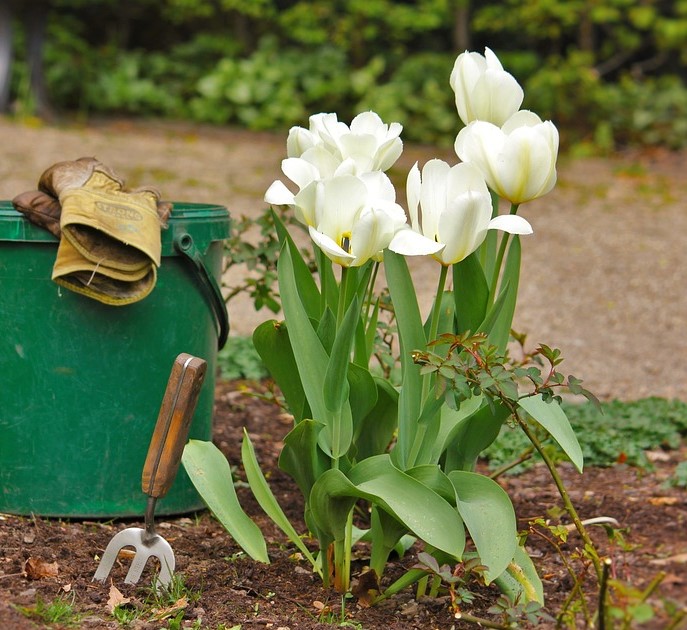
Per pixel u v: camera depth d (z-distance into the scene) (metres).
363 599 3.61
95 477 4.33
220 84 19.14
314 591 3.72
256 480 3.63
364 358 3.56
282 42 21.53
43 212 4.10
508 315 3.48
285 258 3.41
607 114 18.92
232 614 3.45
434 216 3.12
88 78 19.14
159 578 3.61
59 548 3.96
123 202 4.07
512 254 3.46
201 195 12.33
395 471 3.24
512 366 3.47
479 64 3.39
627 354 8.34
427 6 20.09
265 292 5.28
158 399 4.37
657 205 13.98
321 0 20.39
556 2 19.62
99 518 4.37
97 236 4.05
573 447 3.43
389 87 18.75
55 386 4.25
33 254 4.15
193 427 4.54
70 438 4.29
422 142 18.23
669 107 19.03
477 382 3.21
